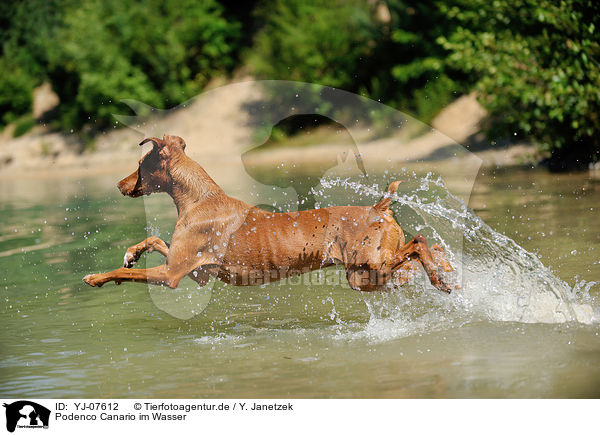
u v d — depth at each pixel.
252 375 4.11
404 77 16.84
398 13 17.38
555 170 12.41
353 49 17.98
